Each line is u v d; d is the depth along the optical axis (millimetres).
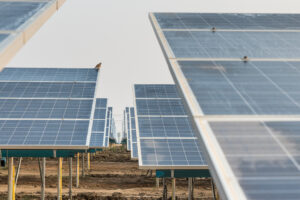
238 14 28594
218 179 9047
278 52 19453
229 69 16688
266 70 16672
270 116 12398
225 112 12570
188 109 12891
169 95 48875
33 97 36031
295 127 11656
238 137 10961
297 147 10469
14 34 12484
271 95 14000
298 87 14797
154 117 38375
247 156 9977
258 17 27391
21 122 30031
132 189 64812
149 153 27875
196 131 11625
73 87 39344
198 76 15672
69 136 27828
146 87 52344
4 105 33625
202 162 26359
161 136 32219
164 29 23766
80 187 66188
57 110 32812
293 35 22578
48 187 63906
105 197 54531
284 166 9523
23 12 15789
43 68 47062
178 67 16703
